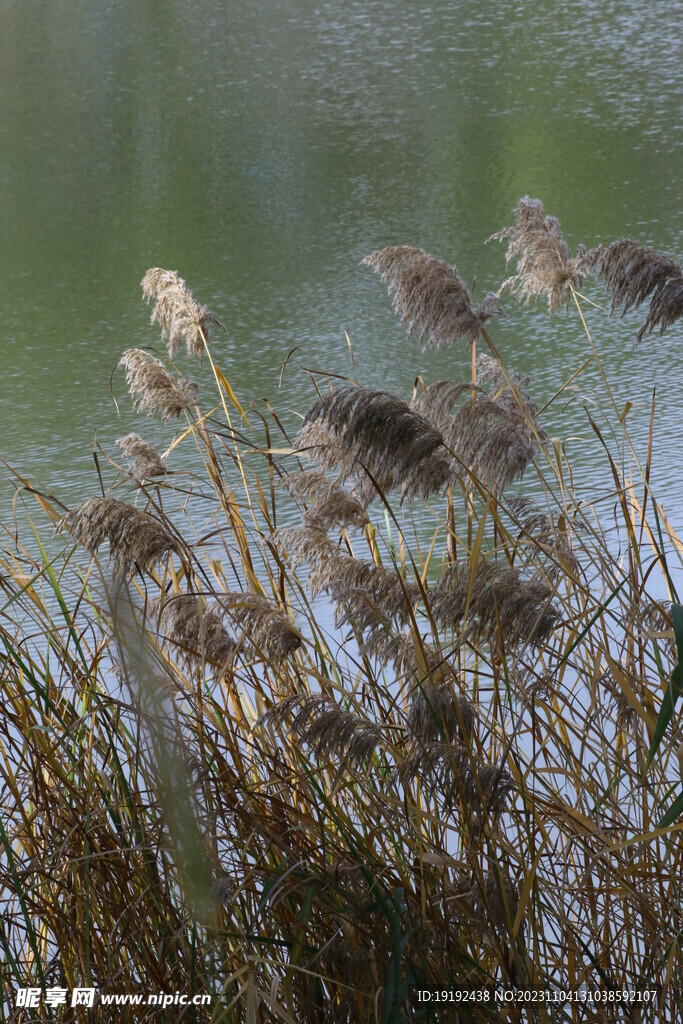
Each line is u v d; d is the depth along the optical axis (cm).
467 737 445
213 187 6919
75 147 8044
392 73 9462
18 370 4062
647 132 7019
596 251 670
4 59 10562
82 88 9588
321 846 482
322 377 3575
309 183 6819
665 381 3145
